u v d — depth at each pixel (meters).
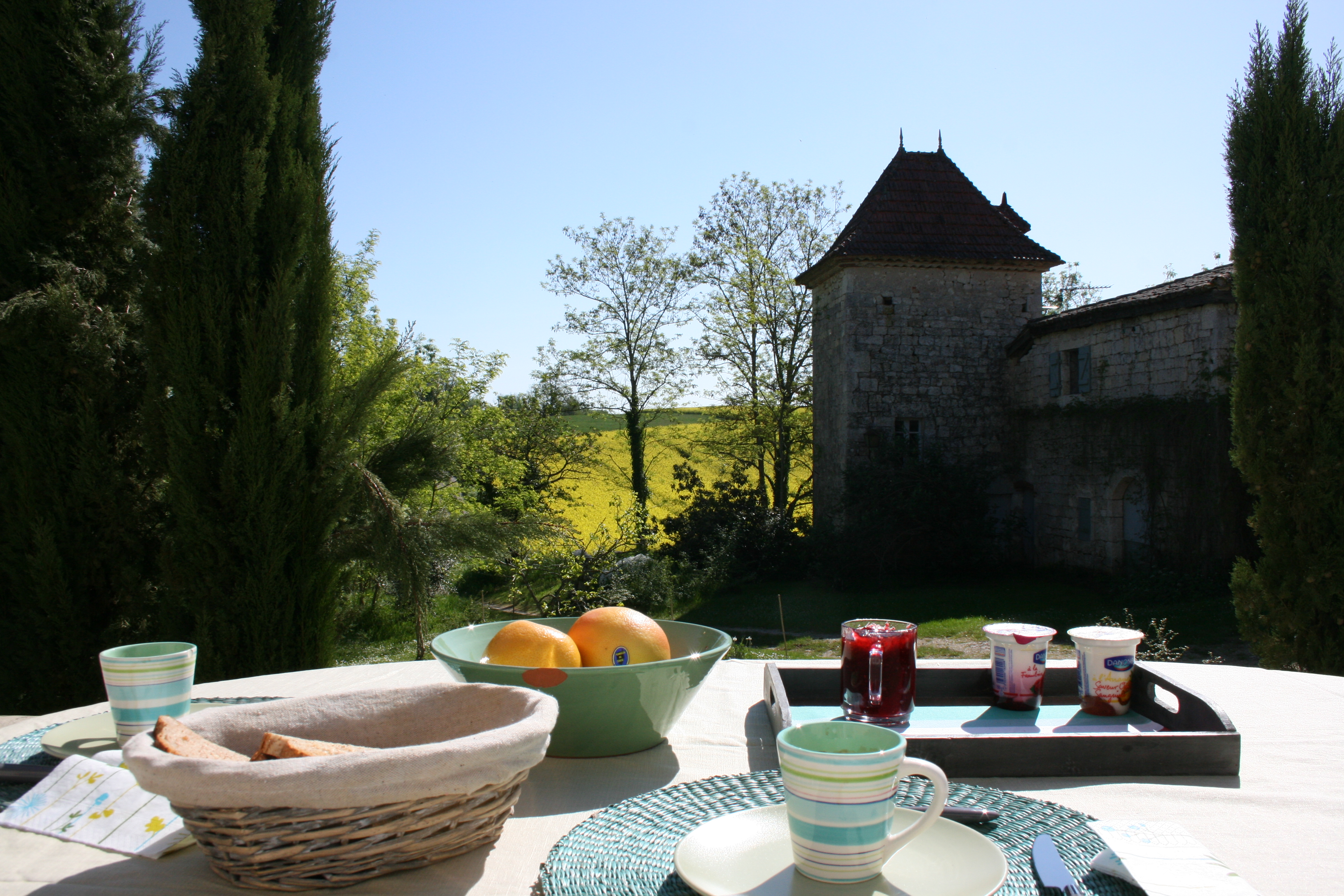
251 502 4.05
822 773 0.90
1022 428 15.65
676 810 1.14
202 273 4.06
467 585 14.37
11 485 4.28
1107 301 13.88
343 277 10.44
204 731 1.10
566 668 1.33
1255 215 5.16
